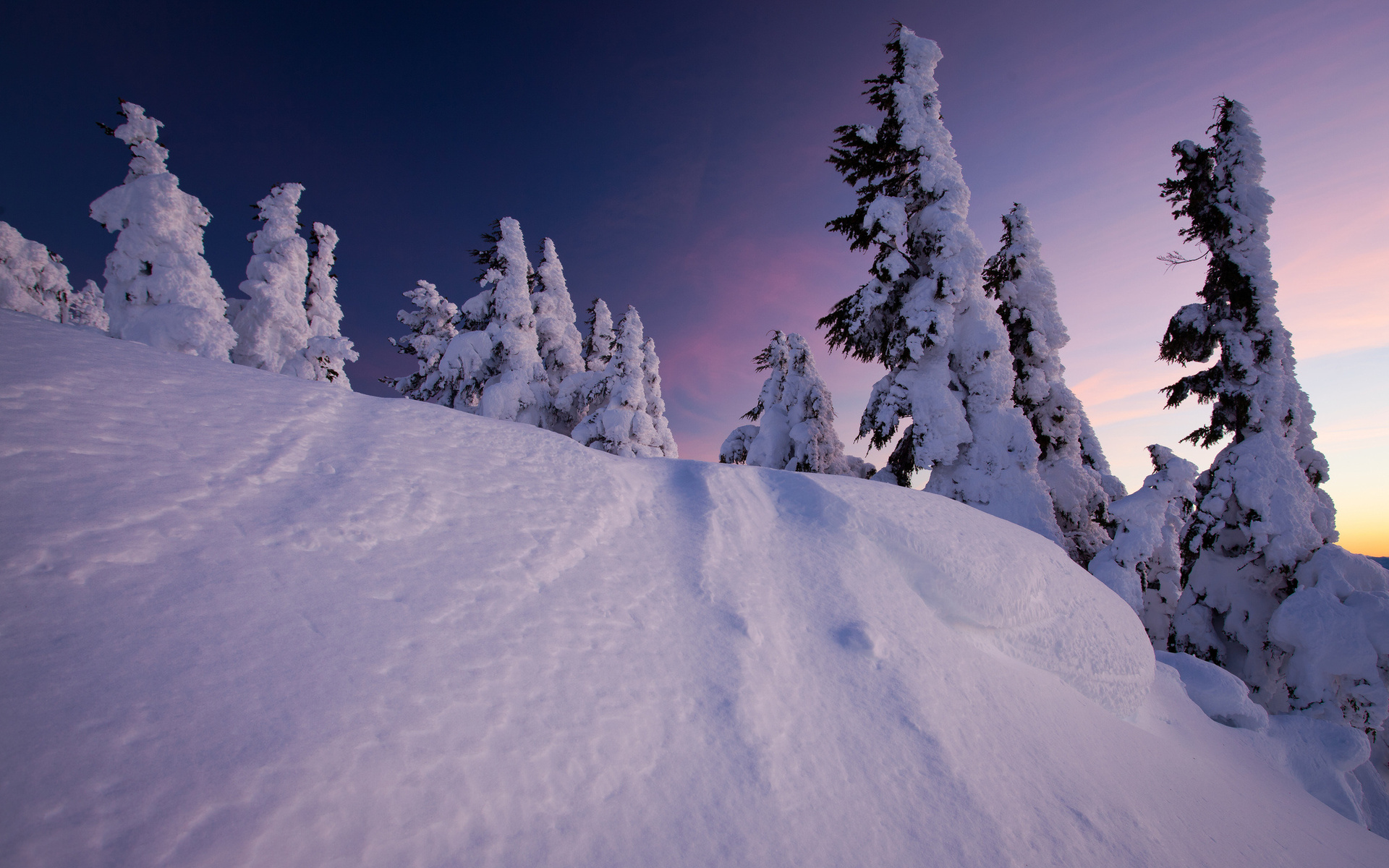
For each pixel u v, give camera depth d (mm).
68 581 1895
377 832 1624
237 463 2840
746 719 2809
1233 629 11602
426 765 1867
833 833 2375
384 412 4000
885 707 3352
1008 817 2879
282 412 3443
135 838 1362
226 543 2342
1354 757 6785
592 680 2590
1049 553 6277
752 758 2596
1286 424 12414
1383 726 10234
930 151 12453
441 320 24703
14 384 2650
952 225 11977
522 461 4238
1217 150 13250
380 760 1801
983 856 2543
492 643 2488
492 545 3123
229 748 1642
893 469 13617
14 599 1762
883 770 2867
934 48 13156
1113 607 6086
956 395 12531
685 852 2039
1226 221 12820
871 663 3676
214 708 1729
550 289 23422
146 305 13422
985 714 3729
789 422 17234
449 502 3312
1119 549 11609
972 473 12078
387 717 1944
